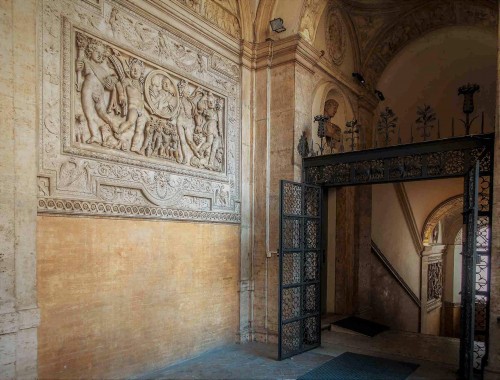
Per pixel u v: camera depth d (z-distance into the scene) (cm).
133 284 498
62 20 436
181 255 566
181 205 567
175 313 552
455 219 1458
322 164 669
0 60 382
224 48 660
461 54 895
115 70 490
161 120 546
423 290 1271
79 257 441
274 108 693
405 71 966
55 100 427
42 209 408
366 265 918
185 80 586
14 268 383
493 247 484
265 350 623
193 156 593
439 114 1026
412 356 607
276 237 674
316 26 723
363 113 921
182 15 579
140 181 509
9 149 384
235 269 664
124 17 502
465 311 504
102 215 464
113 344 471
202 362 561
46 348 407
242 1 692
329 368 546
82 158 447
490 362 471
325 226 845
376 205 1004
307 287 663
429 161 569
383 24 915
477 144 529
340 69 847
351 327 753
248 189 693
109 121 478
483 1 798
